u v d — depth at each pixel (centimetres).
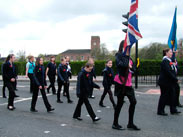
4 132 482
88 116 629
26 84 1611
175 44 736
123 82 475
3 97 983
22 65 2877
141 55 5238
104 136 452
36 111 689
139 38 482
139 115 638
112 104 805
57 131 488
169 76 622
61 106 774
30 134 467
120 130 495
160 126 529
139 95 1011
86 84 566
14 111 692
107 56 6209
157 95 1010
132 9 487
